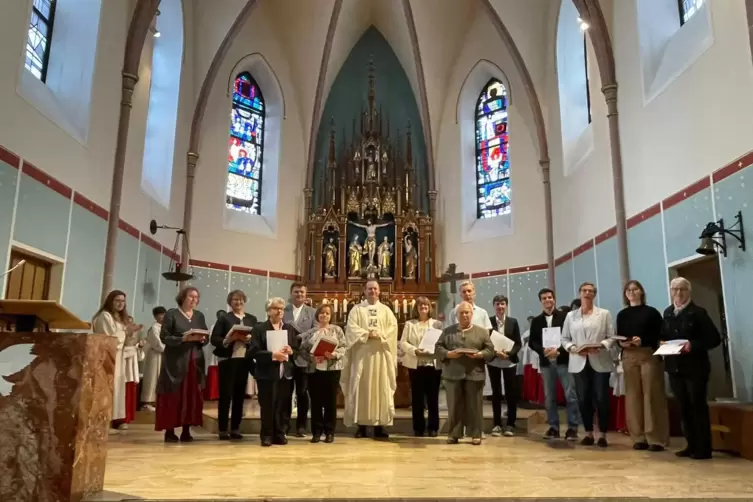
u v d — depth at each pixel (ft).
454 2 47.01
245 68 46.39
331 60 49.90
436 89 49.83
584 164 35.19
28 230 21.59
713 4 22.21
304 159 49.26
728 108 21.09
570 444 20.49
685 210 23.85
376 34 53.06
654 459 17.38
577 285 36.09
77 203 25.50
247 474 14.76
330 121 51.85
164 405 20.47
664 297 25.55
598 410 19.98
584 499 12.19
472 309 21.54
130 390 26.27
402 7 47.26
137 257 32.37
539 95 42.98
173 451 18.66
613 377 24.81
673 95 24.98
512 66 45.85
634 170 28.55
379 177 48.80
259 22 46.65
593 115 33.88
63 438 11.70
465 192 48.21
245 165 46.21
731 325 20.57
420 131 51.62
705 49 22.67
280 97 48.26
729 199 20.93
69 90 26.58
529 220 43.27
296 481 13.89
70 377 11.92
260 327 20.66
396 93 52.70
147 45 34.12
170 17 38.29
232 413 21.84
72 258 25.05
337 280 46.57
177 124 38.73
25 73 23.47
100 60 27.71
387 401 21.94
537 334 22.57
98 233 27.63
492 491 12.85
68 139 24.68
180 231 35.50
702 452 17.43
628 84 29.22
